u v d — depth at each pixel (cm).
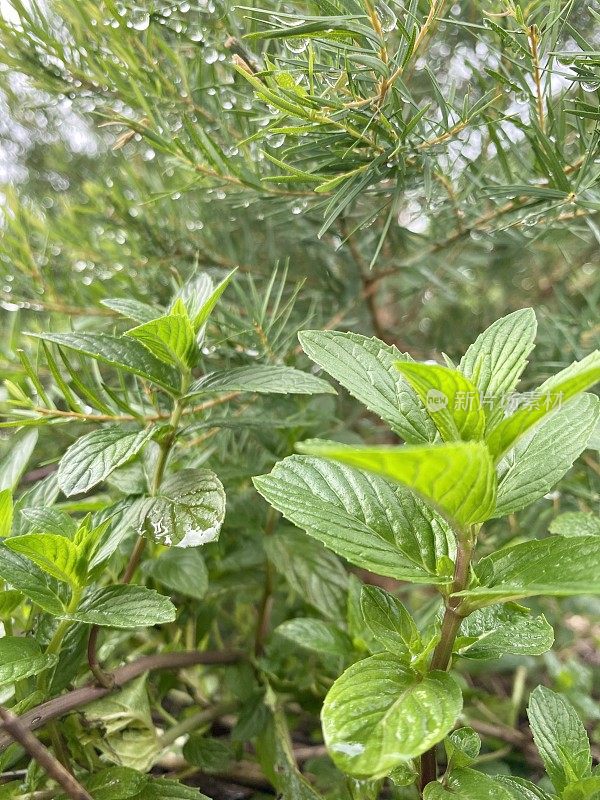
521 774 27
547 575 13
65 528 18
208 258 32
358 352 16
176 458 24
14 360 27
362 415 35
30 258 28
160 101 25
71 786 15
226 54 24
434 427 15
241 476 26
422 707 13
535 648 15
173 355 18
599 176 20
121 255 31
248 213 33
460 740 17
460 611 14
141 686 22
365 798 21
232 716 28
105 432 18
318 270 33
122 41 23
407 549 15
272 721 24
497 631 16
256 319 25
